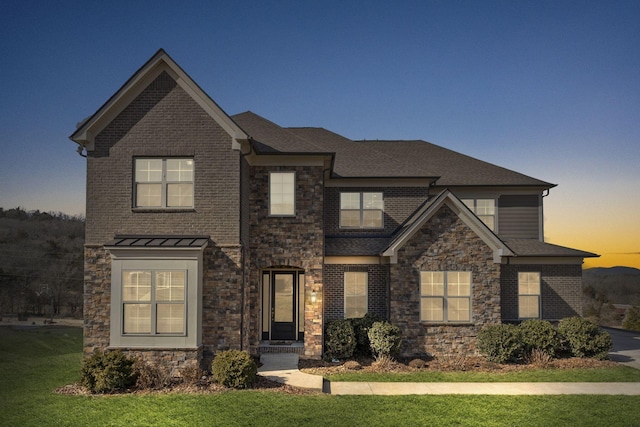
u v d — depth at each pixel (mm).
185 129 14711
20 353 18891
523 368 15328
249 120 19438
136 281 13750
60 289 45000
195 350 13438
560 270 20062
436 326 16781
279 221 16719
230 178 14664
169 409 10453
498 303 16953
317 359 16266
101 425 9516
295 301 18391
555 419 10172
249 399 11234
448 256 17062
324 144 23125
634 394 12227
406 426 9680
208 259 14438
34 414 10125
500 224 21375
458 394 12109
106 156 14617
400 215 20266
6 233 48219
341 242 19547
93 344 13945
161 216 14562
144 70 14492
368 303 18562
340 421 9891
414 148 24953
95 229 14414
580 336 16672
